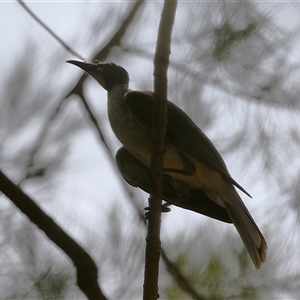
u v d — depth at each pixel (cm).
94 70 900
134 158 816
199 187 807
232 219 761
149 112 771
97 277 752
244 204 767
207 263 770
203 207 808
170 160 775
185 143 762
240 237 755
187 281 767
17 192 762
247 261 764
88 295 743
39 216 758
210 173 770
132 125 791
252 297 747
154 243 656
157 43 621
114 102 818
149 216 659
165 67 622
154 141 643
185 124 770
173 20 617
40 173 821
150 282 658
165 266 777
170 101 797
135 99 778
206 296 757
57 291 726
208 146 770
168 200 827
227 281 759
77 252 748
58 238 751
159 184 653
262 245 737
